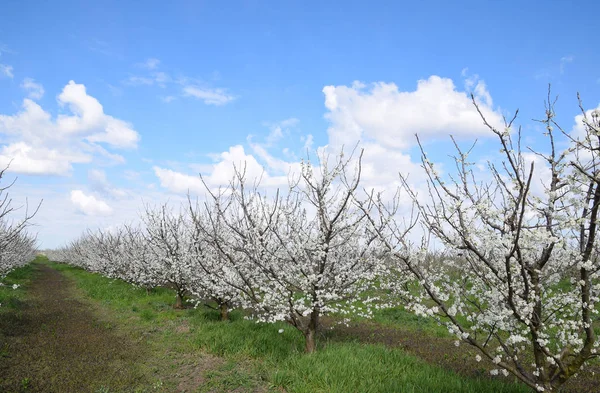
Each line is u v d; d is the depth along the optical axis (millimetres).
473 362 7801
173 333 10039
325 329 10422
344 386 5895
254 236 8219
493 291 4449
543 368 4410
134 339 9508
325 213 7508
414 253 4840
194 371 7285
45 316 11773
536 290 4441
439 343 9359
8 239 11336
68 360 7598
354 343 8414
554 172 4246
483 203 4449
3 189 7559
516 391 5637
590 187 3852
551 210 4066
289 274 8078
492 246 4273
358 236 8367
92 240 31000
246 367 7348
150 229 16141
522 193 3883
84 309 13828
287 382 6422
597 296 4402
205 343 8633
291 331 9586
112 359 7863
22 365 7164
